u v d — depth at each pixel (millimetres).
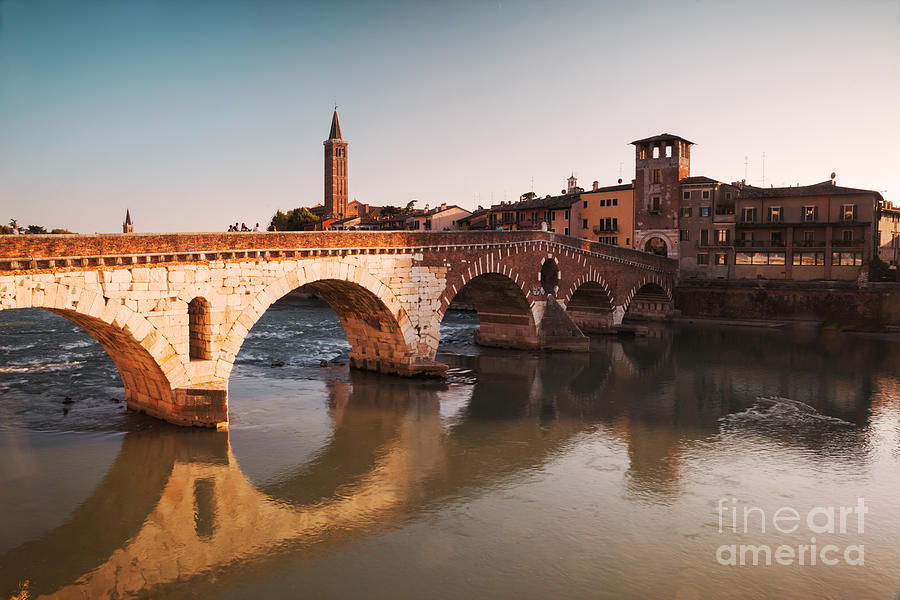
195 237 31375
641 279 75438
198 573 20188
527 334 60156
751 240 82500
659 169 87062
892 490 27141
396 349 46188
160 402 33281
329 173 190500
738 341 66188
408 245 44156
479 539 22641
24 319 73812
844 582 20203
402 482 27531
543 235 58219
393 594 19188
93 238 27422
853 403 41156
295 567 20656
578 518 24328
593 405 40375
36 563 20516
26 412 34469
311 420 35781
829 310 73312
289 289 36062
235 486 26719
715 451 31797
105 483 26500
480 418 37156
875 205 78125
